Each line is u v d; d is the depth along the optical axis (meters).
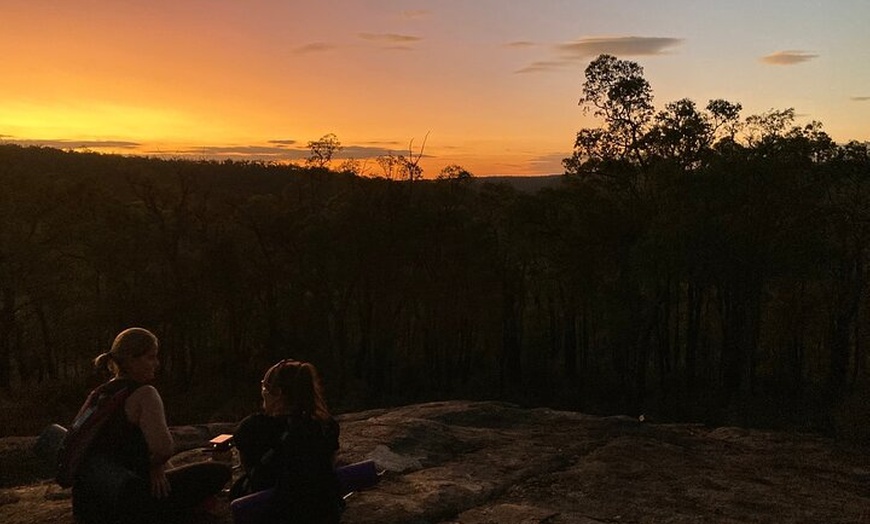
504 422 9.36
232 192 57.22
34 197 50.19
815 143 40.31
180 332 49.91
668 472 6.95
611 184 43.12
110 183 60.50
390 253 50.22
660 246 37.31
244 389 47.25
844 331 43.09
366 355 56.22
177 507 4.14
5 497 5.51
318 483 3.56
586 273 43.78
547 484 6.40
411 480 6.14
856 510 5.95
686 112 40.72
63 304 48.41
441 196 55.59
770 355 49.53
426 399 52.19
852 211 41.34
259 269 52.12
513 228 47.91
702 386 50.09
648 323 42.59
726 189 38.41
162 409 3.90
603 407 47.81
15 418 34.91
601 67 40.59
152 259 51.12
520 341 60.41
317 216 50.50
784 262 38.69
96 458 3.84
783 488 6.59
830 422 22.75
